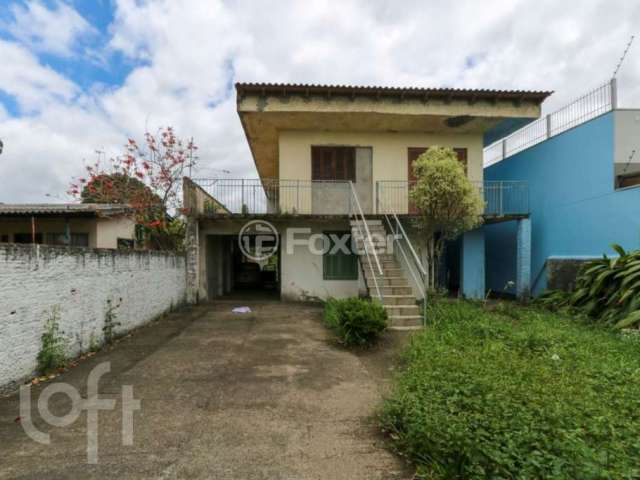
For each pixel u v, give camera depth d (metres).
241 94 9.34
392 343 5.58
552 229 9.98
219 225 9.90
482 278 10.35
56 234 10.16
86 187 10.09
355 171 10.66
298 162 10.55
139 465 2.45
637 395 3.08
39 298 4.05
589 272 7.54
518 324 6.44
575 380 3.33
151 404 3.43
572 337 5.17
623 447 2.17
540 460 1.95
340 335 5.66
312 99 9.39
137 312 6.62
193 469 2.41
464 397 2.77
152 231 9.87
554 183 9.93
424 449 2.41
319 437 2.85
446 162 7.53
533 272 10.77
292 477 2.34
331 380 4.11
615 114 8.09
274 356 5.00
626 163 8.09
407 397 2.89
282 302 9.90
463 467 2.13
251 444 2.74
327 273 10.02
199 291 9.74
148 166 9.92
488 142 12.04
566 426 2.36
